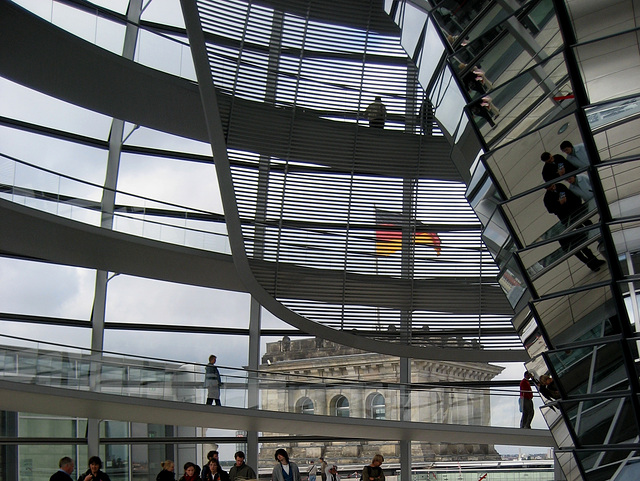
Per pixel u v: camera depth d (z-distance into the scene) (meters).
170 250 18.14
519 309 9.20
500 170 8.39
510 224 8.50
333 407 16.59
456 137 9.80
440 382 22.20
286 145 17.81
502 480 21.38
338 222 18.72
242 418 15.95
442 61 9.45
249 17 16.94
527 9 7.34
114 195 19.78
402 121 18.89
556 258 8.03
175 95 17.77
